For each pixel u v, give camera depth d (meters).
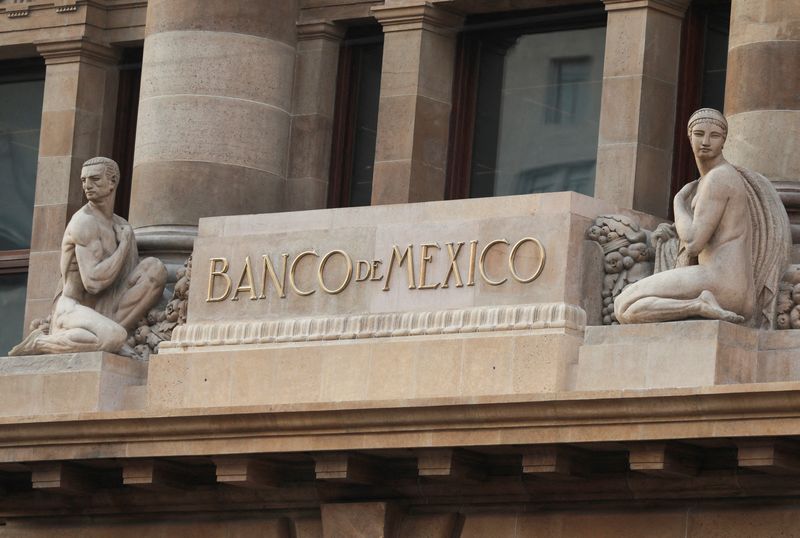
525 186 35.06
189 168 34.91
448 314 30.89
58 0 38.47
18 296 38.78
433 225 31.33
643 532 29.89
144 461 32.25
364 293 31.62
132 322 34.09
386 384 31.03
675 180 33.66
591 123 34.78
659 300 29.52
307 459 31.50
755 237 29.84
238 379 32.22
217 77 35.16
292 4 36.16
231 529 32.91
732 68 31.45
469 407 29.48
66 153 38.12
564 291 30.27
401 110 35.34
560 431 29.06
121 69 38.56
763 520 29.14
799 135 30.88
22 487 34.47
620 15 33.75
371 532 31.44
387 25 35.66
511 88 35.44
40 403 33.75
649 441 28.73
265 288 32.41
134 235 34.41
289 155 36.16
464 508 31.19
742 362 29.22
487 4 35.38
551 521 30.50
